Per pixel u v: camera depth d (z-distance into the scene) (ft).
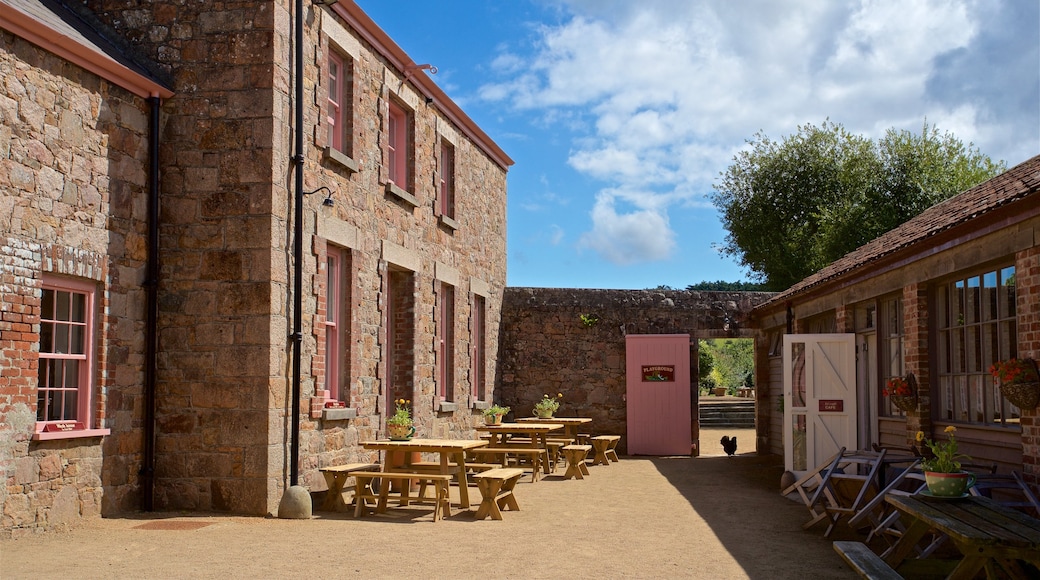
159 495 30.30
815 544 25.99
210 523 27.99
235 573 20.72
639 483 43.11
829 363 39.60
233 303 30.45
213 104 31.19
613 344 61.77
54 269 26.40
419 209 45.27
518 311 61.98
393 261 41.22
